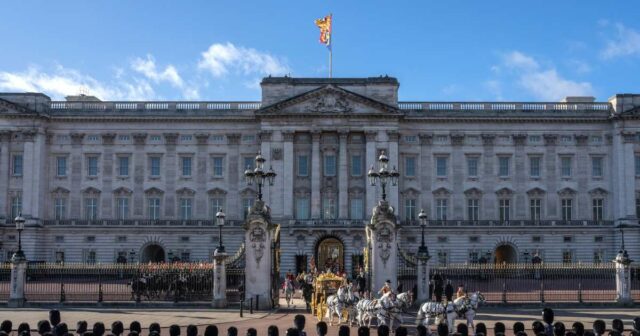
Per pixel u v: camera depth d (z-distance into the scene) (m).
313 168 96.88
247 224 51.03
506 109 99.75
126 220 98.38
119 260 97.69
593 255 97.56
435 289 48.47
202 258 97.94
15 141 98.25
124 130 100.12
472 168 99.69
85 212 99.38
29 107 98.00
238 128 99.81
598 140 99.44
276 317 46.16
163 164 99.81
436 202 99.19
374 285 50.16
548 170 99.12
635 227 95.75
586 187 98.81
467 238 97.88
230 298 52.59
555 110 99.31
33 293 57.12
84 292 59.69
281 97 98.38
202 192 99.31
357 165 98.06
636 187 96.94
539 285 66.00
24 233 96.19
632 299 53.12
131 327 26.94
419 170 99.31
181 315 46.25
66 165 100.00
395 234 50.78
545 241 97.88
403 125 99.62
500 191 98.88
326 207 97.62
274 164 96.88
